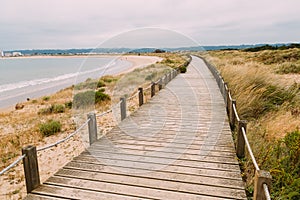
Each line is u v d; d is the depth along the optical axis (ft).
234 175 8.91
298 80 27.22
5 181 12.33
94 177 9.02
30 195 7.97
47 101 40.88
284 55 61.46
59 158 15.12
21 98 50.75
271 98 19.92
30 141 18.76
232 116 14.39
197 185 8.30
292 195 7.38
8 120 28.02
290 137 10.52
